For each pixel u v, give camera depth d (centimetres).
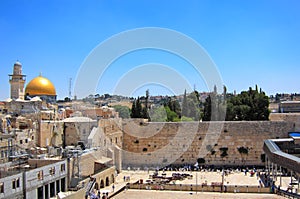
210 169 8919
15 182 4797
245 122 9275
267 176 7844
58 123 7725
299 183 6619
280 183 6788
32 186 5109
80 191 5503
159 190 6881
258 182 7312
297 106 13862
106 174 7088
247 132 9262
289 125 9138
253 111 11050
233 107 11069
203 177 7950
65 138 7912
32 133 6969
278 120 10169
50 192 5606
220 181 7456
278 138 9156
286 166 6250
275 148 7294
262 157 9175
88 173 6688
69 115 9306
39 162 5847
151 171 8800
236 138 9281
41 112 8412
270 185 6838
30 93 12338
